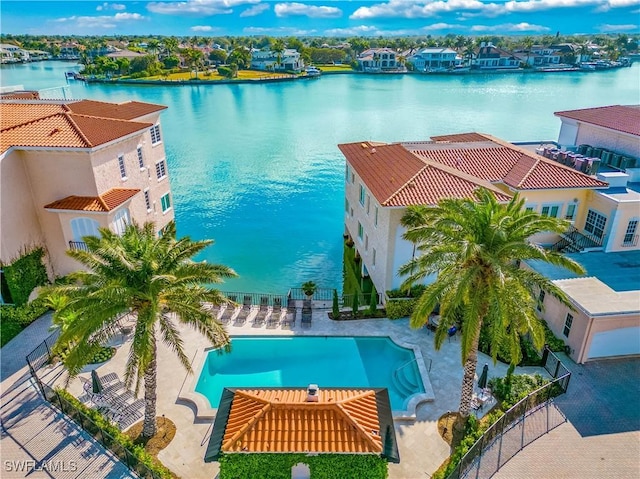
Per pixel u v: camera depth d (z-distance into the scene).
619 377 24.92
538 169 34.03
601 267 30.11
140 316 17.92
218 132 94.56
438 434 21.53
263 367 26.81
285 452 17.59
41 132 31.41
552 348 27.02
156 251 18.73
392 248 30.22
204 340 28.16
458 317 28.39
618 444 20.75
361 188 38.12
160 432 21.41
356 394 20.39
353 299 30.61
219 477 19.22
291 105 125.50
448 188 30.00
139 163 37.66
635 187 34.66
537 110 114.56
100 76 175.12
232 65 186.00
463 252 17.25
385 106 122.50
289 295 33.72
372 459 18.02
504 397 23.39
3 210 29.48
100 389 22.75
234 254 46.12
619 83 172.50
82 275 18.69
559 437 21.06
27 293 31.33
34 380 24.50
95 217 31.62
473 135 45.53
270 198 60.78
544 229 18.09
